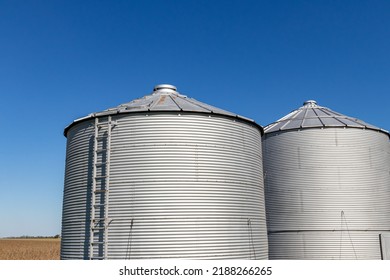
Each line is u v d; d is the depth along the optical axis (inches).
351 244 1127.0
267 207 1249.4
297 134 1225.4
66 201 880.3
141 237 742.5
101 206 788.0
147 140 788.6
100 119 837.8
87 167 836.6
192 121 808.3
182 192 766.5
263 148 1298.0
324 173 1173.1
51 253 2847.0
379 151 1226.0
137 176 773.3
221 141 828.0
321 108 1387.8
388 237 1163.3
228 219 794.8
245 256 808.9
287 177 1218.6
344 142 1191.6
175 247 738.8
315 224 1151.6
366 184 1173.7
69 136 924.6
